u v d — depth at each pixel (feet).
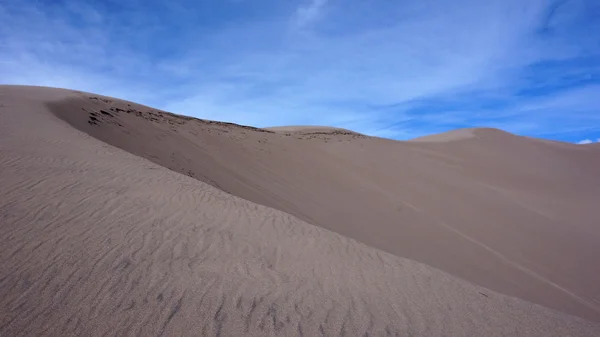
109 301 9.93
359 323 11.08
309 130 111.86
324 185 56.65
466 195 63.21
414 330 11.22
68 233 13.56
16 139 26.18
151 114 66.33
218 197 23.76
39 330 8.45
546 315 14.79
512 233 48.57
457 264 36.06
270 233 18.79
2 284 9.88
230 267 13.60
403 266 17.69
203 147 58.13
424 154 90.33
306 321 10.62
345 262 16.79
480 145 109.91
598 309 31.17
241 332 9.47
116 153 30.22
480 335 11.62
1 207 14.65
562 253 43.83
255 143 71.36
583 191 79.05
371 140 97.60
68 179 19.88
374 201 53.16
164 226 16.24
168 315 9.70
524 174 86.22
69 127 36.35
